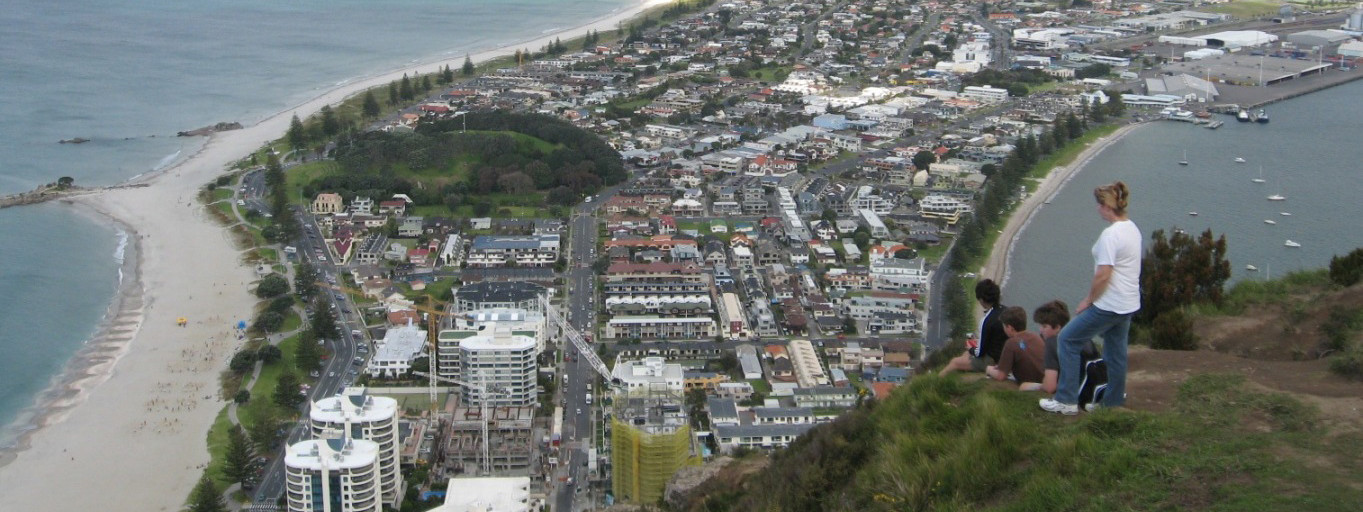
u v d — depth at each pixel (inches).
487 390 6555.1
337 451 5049.2
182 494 5723.4
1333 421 1734.7
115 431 6461.6
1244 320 2822.3
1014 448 1851.6
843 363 7313.0
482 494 5049.2
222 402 6811.0
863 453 2239.2
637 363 6387.8
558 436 6171.3
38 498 5718.5
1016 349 2081.7
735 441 5821.9
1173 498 1621.6
